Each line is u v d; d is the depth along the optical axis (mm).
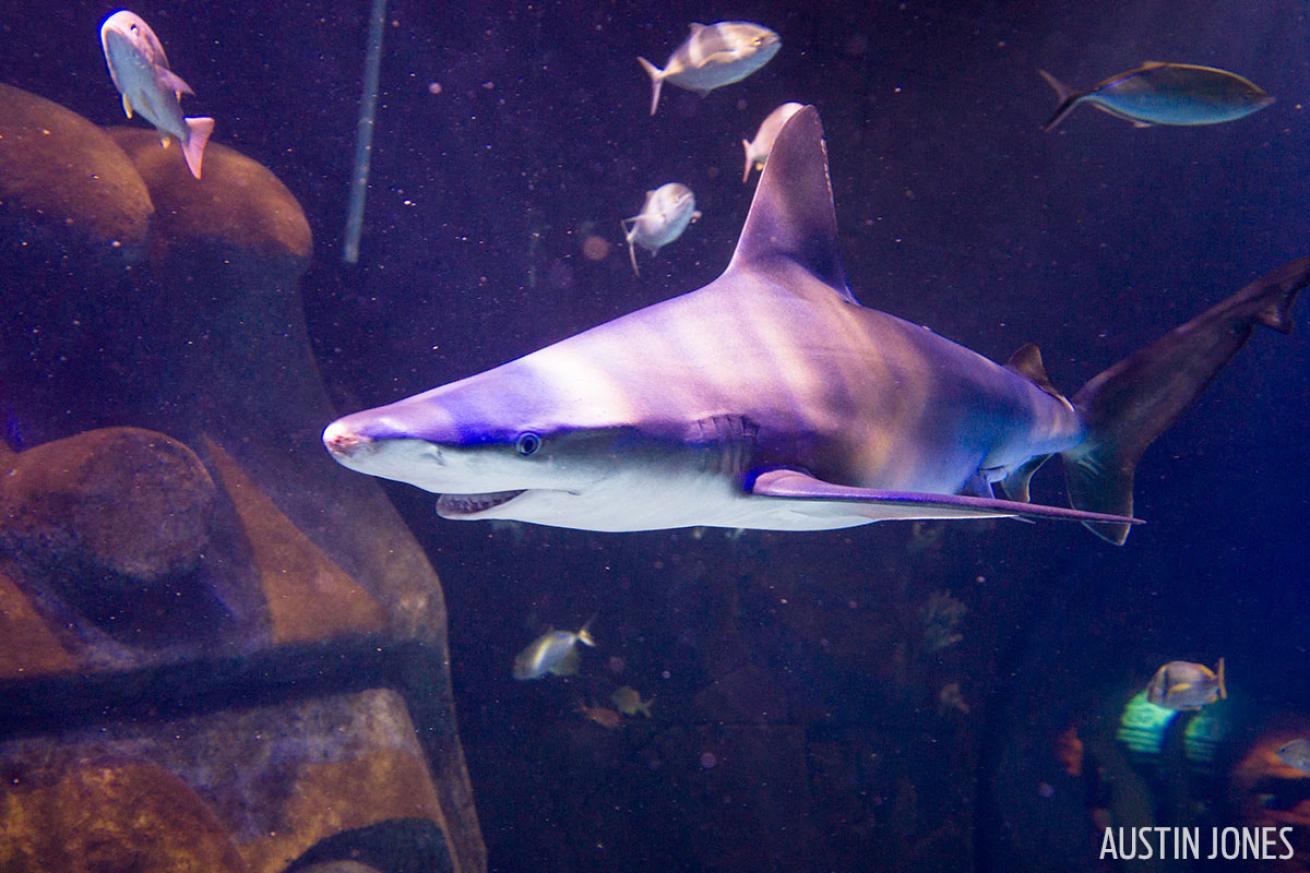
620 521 2604
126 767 4219
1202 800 9570
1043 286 11867
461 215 8711
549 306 8961
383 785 5125
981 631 11461
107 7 7883
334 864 4629
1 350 5297
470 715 8500
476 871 6062
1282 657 14203
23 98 5590
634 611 8703
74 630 4355
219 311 6270
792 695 8914
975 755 10562
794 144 3203
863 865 8961
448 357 8758
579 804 8289
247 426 6246
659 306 2814
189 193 6277
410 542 6480
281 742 4949
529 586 8555
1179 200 13297
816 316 3029
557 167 8891
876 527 9648
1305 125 14297
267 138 8633
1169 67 4871
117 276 5523
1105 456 4312
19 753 4031
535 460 2186
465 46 8539
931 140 10266
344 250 8516
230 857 4121
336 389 8352
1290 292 3910
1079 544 12453
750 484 2588
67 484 4434
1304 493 16031
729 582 8859
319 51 8352
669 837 8242
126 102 3883
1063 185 11562
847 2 9289
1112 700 11109
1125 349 13312
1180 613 14336
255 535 5602
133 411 5770
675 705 8578
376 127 8539
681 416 2455
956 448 3312
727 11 8945
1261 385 17000
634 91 8922
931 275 10789
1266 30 13508
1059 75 11031
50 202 5125
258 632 4969
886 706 9477
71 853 3723
